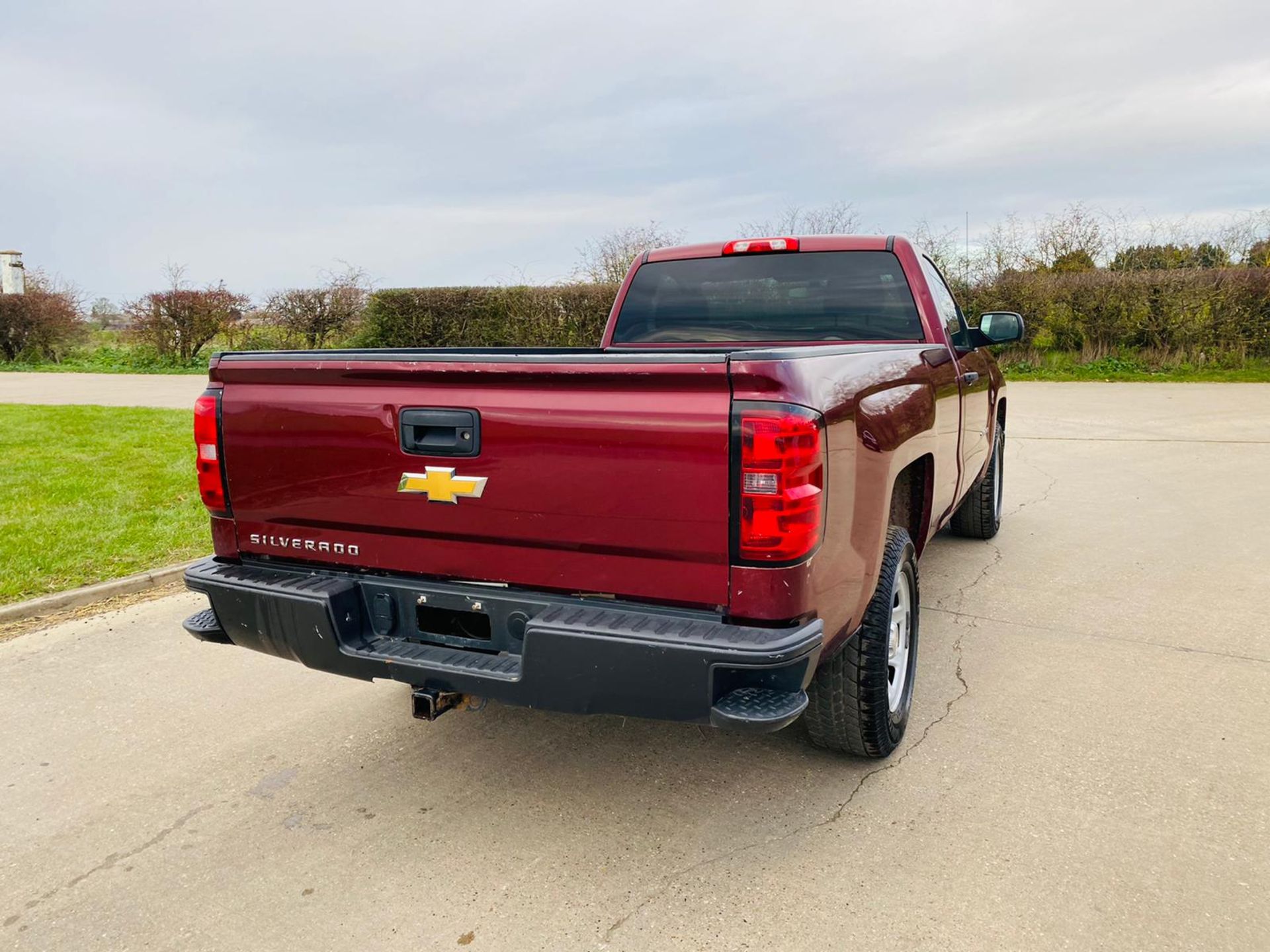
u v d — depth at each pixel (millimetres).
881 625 3025
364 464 2803
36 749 3561
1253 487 7891
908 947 2338
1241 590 5145
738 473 2324
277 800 3168
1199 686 3893
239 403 2994
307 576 2975
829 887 2594
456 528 2693
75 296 26344
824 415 2420
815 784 3170
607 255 20875
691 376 2346
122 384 19672
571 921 2484
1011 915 2445
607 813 3027
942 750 3383
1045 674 4059
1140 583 5324
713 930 2428
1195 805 2961
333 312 23094
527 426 2545
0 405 14672
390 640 2883
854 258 4336
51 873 2777
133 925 2533
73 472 8617
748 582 2371
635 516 2453
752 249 4449
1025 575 5535
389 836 2928
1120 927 2387
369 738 3623
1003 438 6500
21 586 5250
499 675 2576
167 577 5574
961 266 18672
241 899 2631
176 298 23922
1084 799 3014
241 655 4500
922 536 3797
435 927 2482
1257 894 2510
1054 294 17516
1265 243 17609
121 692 4074
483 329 20641
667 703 2416
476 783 3248
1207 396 14156
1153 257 18391
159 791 3242
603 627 2436
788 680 2428
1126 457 9453
